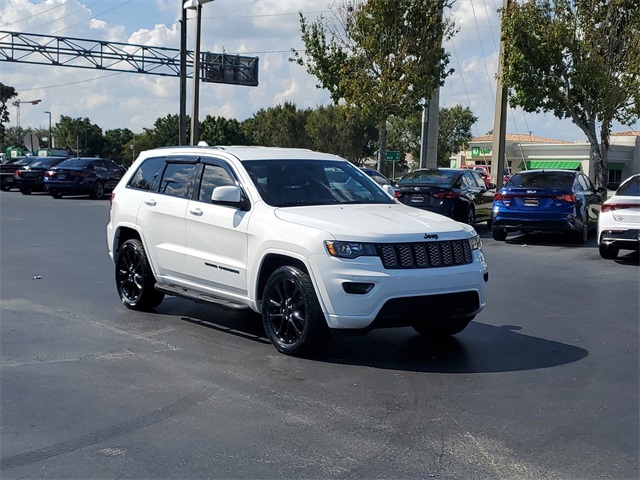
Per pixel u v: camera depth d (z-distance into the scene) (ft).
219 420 16.07
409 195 54.54
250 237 21.97
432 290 19.92
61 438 15.02
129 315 26.45
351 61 71.51
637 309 28.60
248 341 22.91
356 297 19.34
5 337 23.12
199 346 22.26
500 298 30.73
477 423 16.06
